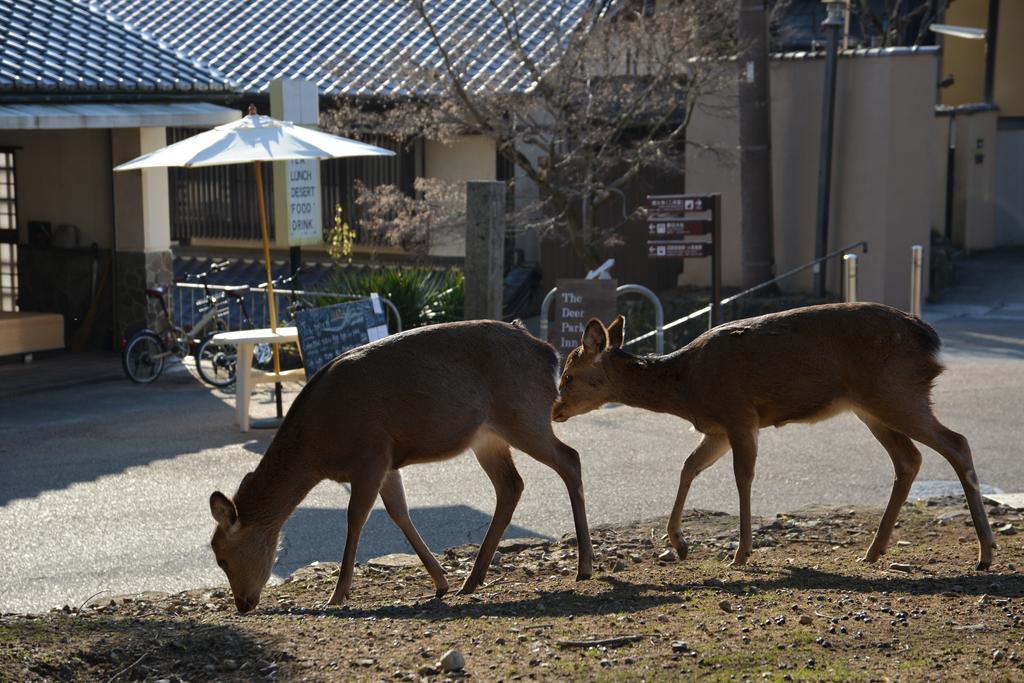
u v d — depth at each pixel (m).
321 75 26.45
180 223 29.02
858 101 22.77
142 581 9.25
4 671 5.65
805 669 5.28
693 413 7.68
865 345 7.17
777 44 27.23
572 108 23.00
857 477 11.89
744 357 7.40
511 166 26.33
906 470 7.59
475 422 7.18
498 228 14.54
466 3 27.73
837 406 7.36
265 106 26.17
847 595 6.64
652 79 22.59
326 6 29.34
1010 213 32.53
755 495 11.34
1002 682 5.05
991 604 6.31
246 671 5.72
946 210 29.97
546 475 12.23
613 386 7.91
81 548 10.10
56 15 20.23
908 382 7.12
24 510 11.24
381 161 27.14
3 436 14.36
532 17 25.22
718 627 6.04
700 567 7.76
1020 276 26.77
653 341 21.48
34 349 19.34
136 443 14.01
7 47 18.28
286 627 6.53
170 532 10.55
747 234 22.83
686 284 24.89
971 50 35.00
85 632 6.42
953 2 34.81
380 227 25.36
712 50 22.16
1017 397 15.25
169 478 12.41
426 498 11.45
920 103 22.50
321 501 11.46
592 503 11.12
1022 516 9.12
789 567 7.57
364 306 15.01
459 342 7.22
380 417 7.02
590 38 22.19
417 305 19.31
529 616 6.59
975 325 20.81
